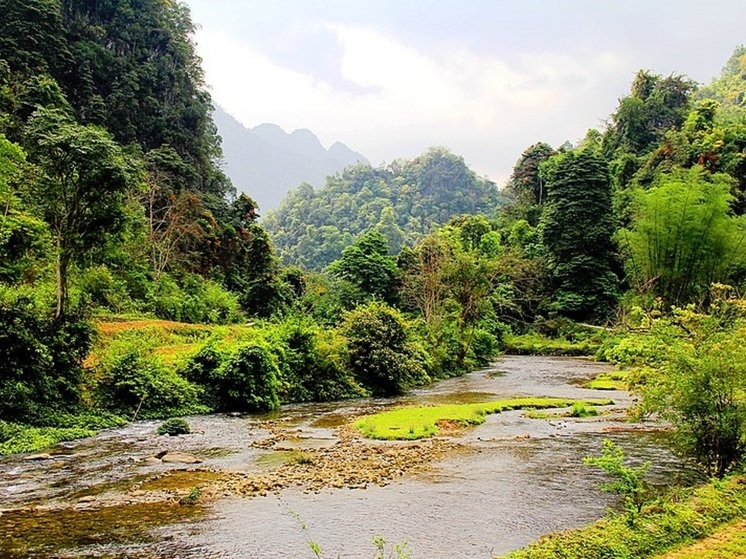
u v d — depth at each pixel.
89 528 9.95
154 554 8.81
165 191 60.88
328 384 29.19
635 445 17.12
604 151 98.19
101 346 23.34
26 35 63.03
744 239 51.00
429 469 14.29
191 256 59.44
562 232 70.19
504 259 56.16
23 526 10.04
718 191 51.84
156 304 44.09
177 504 11.34
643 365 13.59
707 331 12.83
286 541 9.40
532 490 12.45
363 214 174.75
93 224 21.52
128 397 21.80
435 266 46.41
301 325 30.44
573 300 66.38
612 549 8.09
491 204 184.62
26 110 51.00
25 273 25.30
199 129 85.12
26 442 16.36
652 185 72.88
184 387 23.62
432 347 40.22
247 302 55.00
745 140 73.62
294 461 14.95
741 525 9.15
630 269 62.88
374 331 32.44
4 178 26.14
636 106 94.38
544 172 91.38
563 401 26.58
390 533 9.81
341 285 53.69
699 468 13.52
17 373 18.09
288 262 149.12
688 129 80.75
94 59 72.62
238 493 12.08
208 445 17.14
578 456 15.73
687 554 8.00
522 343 61.22
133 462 14.83
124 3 82.75
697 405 11.89
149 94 77.75
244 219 76.19
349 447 16.84
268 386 25.17
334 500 11.66
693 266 50.91
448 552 8.97
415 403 27.27
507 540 9.50
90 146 20.44
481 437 18.50
